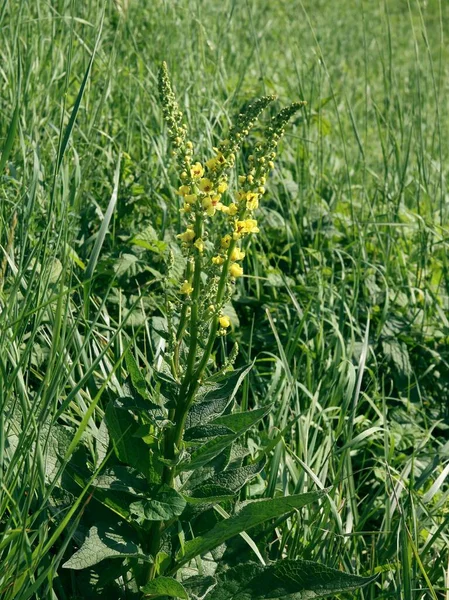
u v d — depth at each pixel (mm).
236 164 4230
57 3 4910
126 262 3316
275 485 2627
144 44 5375
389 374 3818
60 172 2742
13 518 1881
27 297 2057
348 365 3338
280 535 2754
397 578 2533
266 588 2125
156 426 2014
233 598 2119
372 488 3191
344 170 5289
